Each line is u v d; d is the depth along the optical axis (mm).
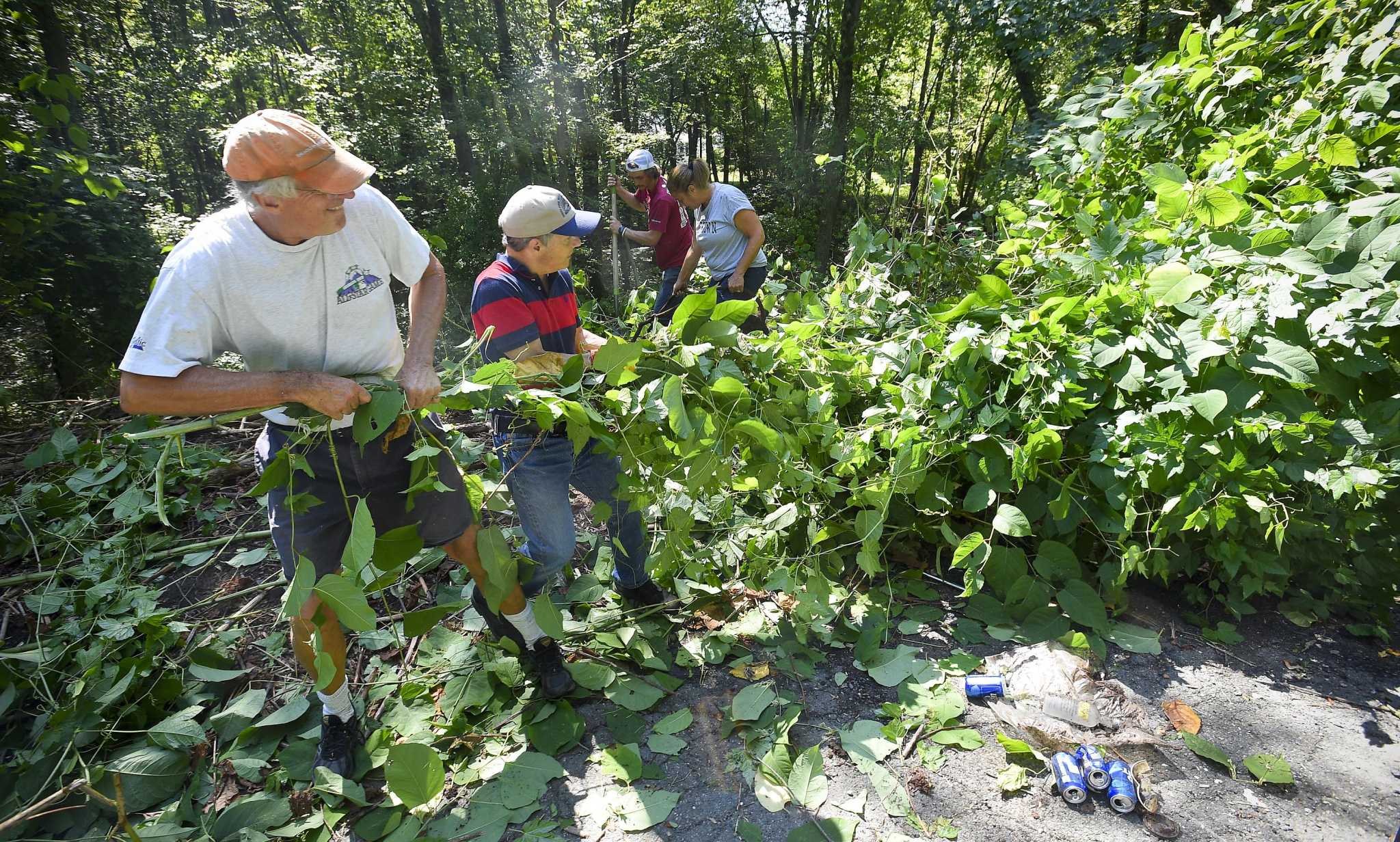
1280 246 2703
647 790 2170
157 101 13844
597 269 13938
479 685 2512
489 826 2057
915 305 3477
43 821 2082
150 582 3191
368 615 1707
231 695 2598
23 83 4285
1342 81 3443
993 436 2777
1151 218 3314
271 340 1841
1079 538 2973
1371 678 2525
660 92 16328
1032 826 2020
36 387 7199
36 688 2523
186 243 1684
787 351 2982
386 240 1947
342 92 13750
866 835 2006
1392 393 2557
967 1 11648
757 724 2383
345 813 2115
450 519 2193
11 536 3332
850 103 18609
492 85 14398
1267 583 2760
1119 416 2672
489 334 2275
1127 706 2371
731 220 5062
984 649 2695
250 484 3830
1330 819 2020
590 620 2822
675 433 2318
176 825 2072
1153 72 4223
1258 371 2500
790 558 3018
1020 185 5434
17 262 6520
